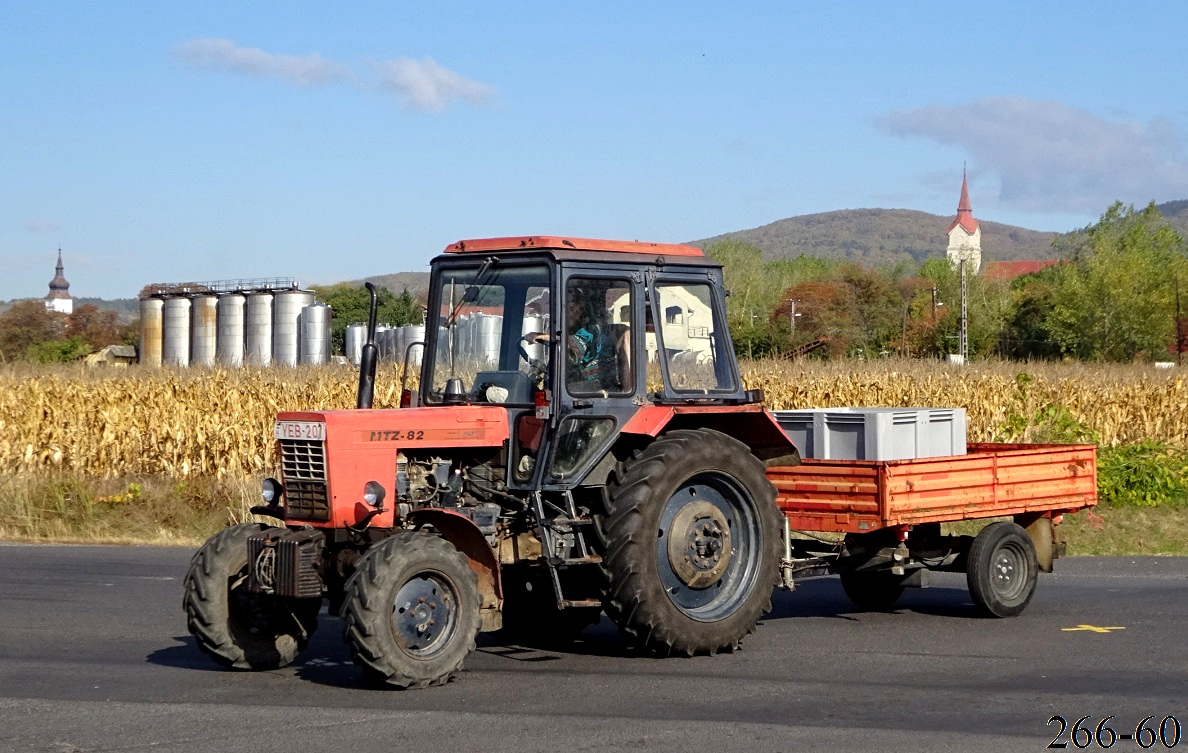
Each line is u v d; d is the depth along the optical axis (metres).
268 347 38.34
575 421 8.20
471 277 8.64
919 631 9.50
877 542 9.92
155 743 6.07
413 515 7.84
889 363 25.58
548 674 7.80
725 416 9.10
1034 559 10.48
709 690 7.30
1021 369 25.05
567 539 8.20
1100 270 65.00
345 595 7.18
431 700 7.01
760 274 82.06
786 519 9.28
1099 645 8.85
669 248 8.95
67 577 11.96
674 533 8.44
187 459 18.91
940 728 6.38
